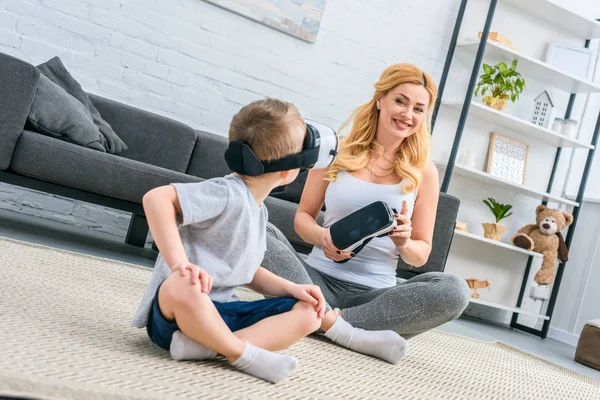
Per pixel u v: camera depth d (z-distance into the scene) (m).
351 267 1.92
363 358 1.64
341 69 3.99
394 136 1.91
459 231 4.02
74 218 3.54
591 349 3.25
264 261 1.75
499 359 2.31
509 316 4.55
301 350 1.54
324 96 3.96
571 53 4.45
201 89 3.68
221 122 3.74
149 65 3.57
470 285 4.22
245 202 1.22
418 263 1.88
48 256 2.14
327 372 1.40
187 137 3.39
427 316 1.79
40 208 3.47
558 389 1.96
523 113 4.48
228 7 3.66
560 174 4.64
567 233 4.42
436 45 4.21
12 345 1.02
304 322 1.31
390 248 1.94
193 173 3.44
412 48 4.15
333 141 1.34
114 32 3.49
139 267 2.46
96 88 3.47
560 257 4.33
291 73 3.87
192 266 1.14
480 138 4.39
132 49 3.53
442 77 4.22
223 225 1.22
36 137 2.59
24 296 1.44
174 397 0.97
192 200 1.17
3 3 3.27
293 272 1.75
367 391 1.32
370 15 4.02
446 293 1.78
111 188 2.71
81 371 0.98
